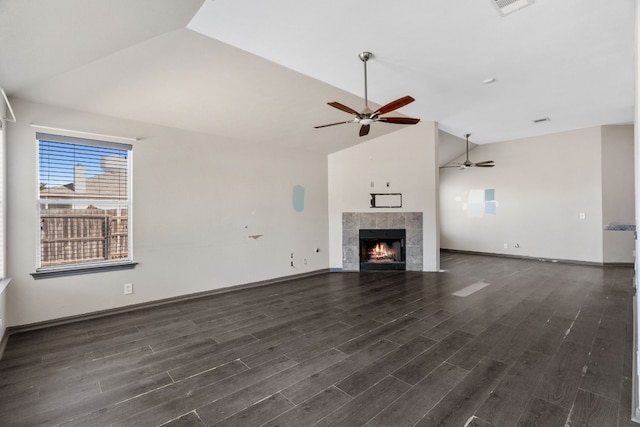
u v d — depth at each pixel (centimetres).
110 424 181
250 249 509
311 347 282
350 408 193
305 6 246
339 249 639
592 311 371
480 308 387
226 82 352
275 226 546
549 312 368
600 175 651
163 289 416
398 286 503
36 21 194
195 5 231
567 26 284
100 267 364
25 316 320
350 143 618
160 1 213
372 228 631
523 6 255
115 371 241
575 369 238
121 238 389
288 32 281
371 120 346
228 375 234
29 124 322
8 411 193
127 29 238
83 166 361
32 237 325
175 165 427
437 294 453
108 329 327
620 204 645
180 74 323
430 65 357
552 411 189
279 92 392
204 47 292
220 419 184
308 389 215
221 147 475
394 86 416
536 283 512
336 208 641
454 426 176
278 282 542
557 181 706
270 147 540
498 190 798
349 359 258
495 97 471
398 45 311
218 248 470
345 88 411
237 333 316
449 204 896
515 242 771
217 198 470
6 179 309
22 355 268
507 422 179
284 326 335
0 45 208
